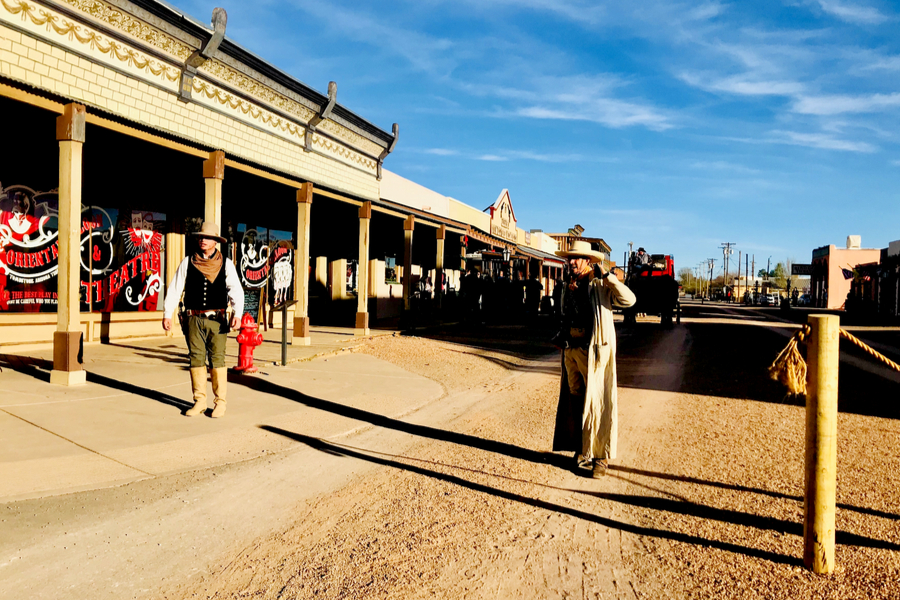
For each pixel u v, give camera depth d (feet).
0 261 30.45
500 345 50.52
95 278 36.06
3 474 14.65
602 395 16.74
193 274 21.04
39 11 24.50
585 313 17.13
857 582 10.83
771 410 26.07
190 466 16.38
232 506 13.94
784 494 15.57
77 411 20.59
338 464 17.40
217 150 32.89
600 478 16.75
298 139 42.47
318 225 59.72
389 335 49.83
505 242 83.61
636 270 86.38
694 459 18.69
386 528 13.03
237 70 35.17
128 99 28.94
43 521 12.41
